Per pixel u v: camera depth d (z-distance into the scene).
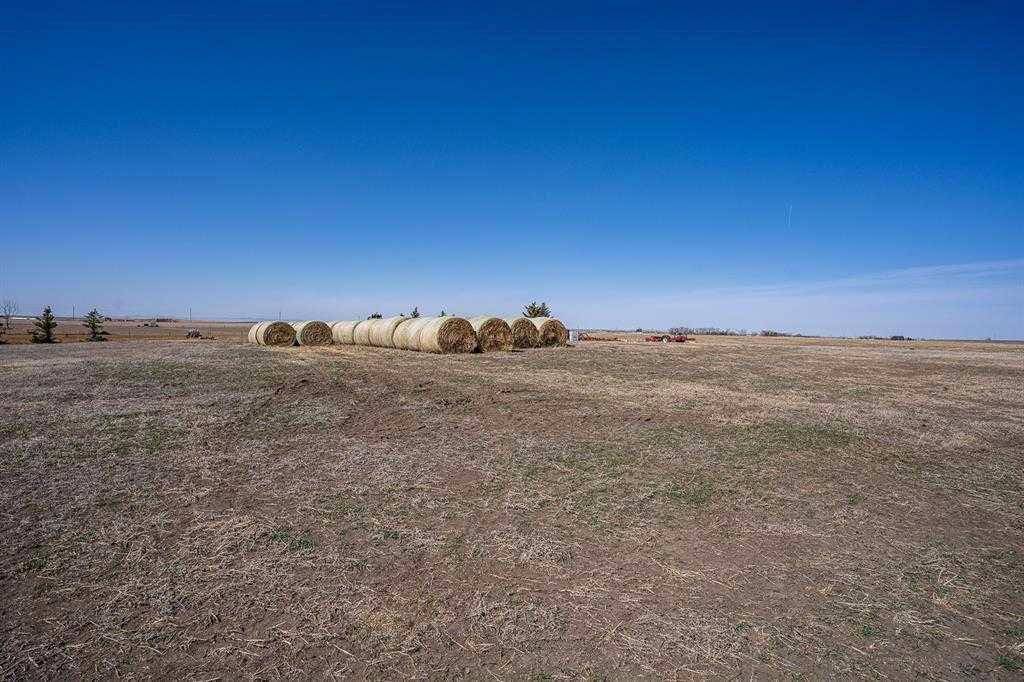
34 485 5.71
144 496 5.48
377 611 3.55
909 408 11.07
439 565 4.17
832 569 4.21
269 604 3.62
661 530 4.86
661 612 3.58
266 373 14.04
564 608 3.62
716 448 7.60
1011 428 9.21
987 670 3.06
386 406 10.12
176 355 18.61
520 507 5.33
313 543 4.50
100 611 3.53
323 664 3.04
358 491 5.72
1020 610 3.69
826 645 3.26
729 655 3.16
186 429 8.11
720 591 3.87
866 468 6.82
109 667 3.01
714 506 5.45
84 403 9.87
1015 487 6.17
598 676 2.96
